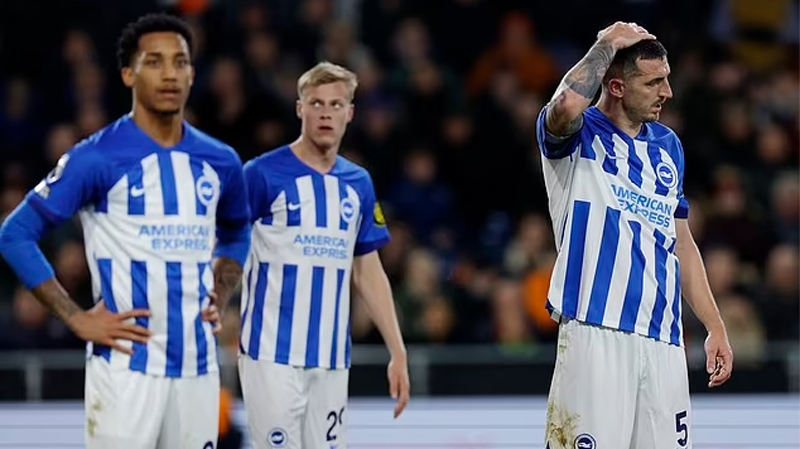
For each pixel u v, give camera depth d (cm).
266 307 2539
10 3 4800
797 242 4319
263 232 2542
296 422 2539
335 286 2559
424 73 4662
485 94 4788
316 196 2545
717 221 4278
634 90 2178
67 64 4694
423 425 3378
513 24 4831
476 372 3484
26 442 3338
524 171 4525
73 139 4494
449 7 4931
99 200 2069
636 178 2192
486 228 4431
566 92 2109
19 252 2041
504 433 3362
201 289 2097
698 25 5050
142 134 2088
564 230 2203
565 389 2184
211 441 2122
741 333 3850
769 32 5094
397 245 4009
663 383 2188
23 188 4472
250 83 4519
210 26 4712
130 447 2048
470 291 3997
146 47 2064
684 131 4625
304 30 4750
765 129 4662
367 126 4547
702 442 3350
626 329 2164
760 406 3409
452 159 4541
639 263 2175
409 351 3494
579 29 5031
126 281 2058
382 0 4888
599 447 2158
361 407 3394
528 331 3866
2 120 4641
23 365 3456
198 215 2097
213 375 2120
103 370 2061
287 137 4512
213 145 2148
